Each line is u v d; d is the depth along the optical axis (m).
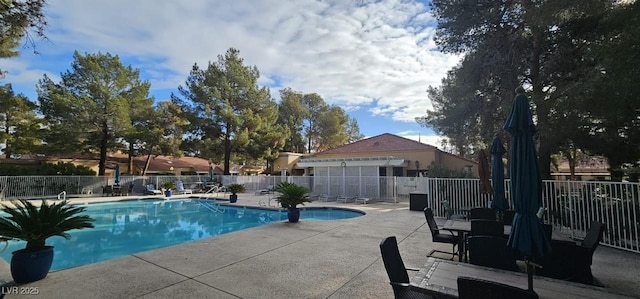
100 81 23.61
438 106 19.75
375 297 4.14
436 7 13.15
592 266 5.71
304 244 7.18
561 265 4.31
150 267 5.45
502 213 7.33
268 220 14.34
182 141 29.69
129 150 28.25
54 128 22.30
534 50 11.62
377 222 10.30
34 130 22.64
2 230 4.77
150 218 14.80
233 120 28.30
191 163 41.59
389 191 18.77
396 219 10.97
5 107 20.92
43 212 5.20
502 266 3.73
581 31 10.48
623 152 10.20
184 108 28.88
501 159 7.66
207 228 12.46
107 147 26.02
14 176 19.30
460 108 14.32
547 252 3.29
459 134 16.30
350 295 4.21
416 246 7.00
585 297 2.69
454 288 2.85
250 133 30.17
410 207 13.73
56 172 22.42
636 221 6.68
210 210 17.11
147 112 26.86
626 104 6.79
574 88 8.27
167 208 17.86
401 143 27.66
